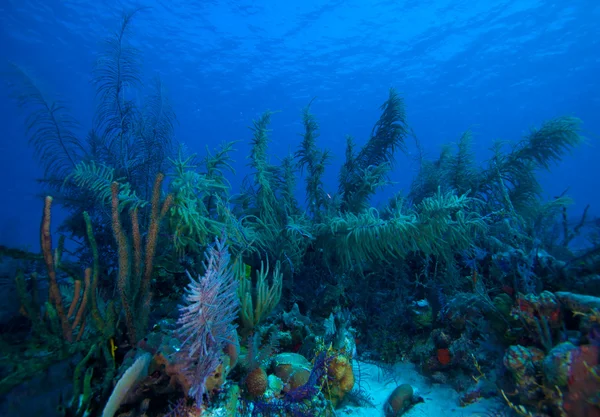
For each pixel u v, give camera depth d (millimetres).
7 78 5449
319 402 2891
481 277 4340
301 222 5086
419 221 4070
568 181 73250
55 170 5875
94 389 2334
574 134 5098
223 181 4586
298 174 6047
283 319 3941
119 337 2803
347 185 6059
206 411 2246
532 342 3104
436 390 3594
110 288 4418
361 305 4797
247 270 4426
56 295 2408
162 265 3916
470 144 6195
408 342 4332
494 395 3166
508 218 5148
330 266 5004
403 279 4824
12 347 2318
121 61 6266
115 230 2637
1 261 3469
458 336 3963
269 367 3236
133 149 6242
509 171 5738
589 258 3602
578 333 2775
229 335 2422
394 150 6570
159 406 2305
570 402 2225
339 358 3240
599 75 38312
